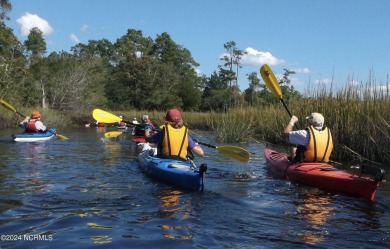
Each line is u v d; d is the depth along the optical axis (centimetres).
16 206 415
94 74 4094
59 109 3222
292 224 371
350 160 819
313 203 454
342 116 859
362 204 452
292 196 489
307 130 591
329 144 587
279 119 1162
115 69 5653
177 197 473
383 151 770
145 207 422
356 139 819
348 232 348
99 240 314
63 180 572
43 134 1270
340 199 476
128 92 5022
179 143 600
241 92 4350
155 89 4922
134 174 634
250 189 530
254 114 1416
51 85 3372
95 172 650
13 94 2528
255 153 968
